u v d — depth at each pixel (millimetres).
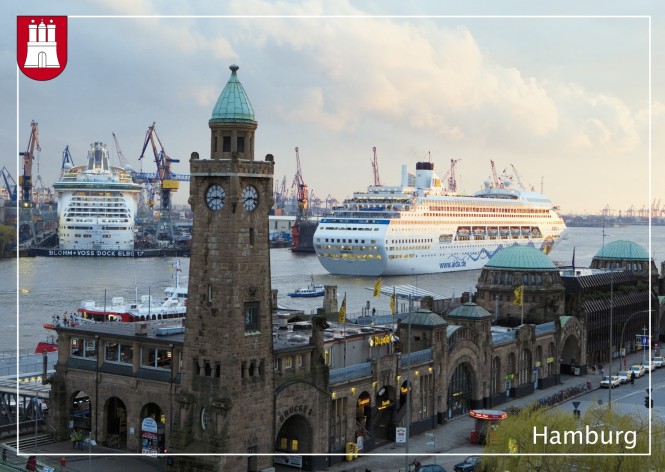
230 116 103688
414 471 105812
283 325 131875
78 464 106438
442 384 135500
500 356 152500
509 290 183875
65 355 118750
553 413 106500
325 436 112125
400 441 118438
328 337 122125
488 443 110438
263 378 104875
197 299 104188
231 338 101688
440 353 134500
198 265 104250
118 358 115312
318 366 111812
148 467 106312
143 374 110812
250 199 104188
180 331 115750
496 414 123562
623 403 152125
